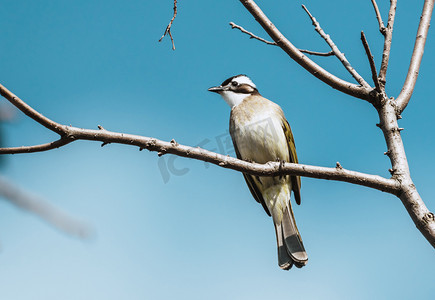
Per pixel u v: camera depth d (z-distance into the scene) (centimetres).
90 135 616
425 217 552
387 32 688
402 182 583
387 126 634
